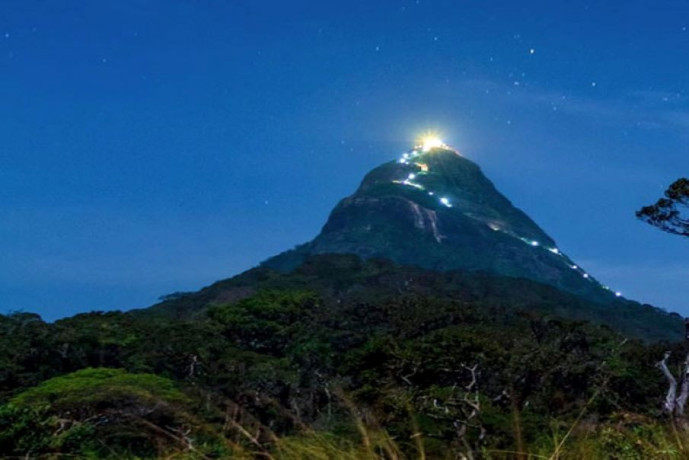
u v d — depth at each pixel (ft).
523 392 161.38
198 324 345.51
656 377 186.70
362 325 383.86
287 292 394.93
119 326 312.29
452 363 152.87
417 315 372.17
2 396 231.09
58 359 273.54
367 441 10.32
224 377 226.17
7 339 272.10
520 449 10.96
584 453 10.98
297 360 306.35
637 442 11.41
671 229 134.21
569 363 181.37
